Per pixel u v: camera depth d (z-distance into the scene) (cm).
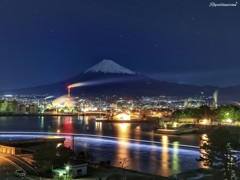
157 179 6769
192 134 19262
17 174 6588
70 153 7825
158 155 11431
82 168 7150
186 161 10200
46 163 7075
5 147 9275
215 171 5356
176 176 7119
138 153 11931
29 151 9206
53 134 19712
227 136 5378
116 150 12725
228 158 5225
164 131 19775
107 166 8138
